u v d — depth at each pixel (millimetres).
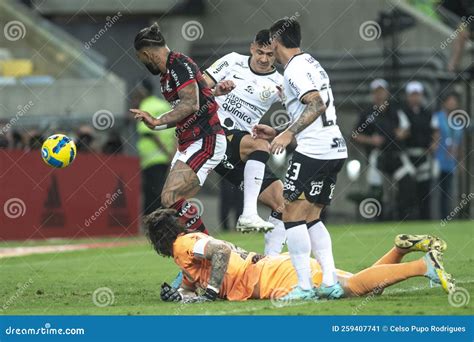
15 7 67438
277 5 69188
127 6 69625
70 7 71062
